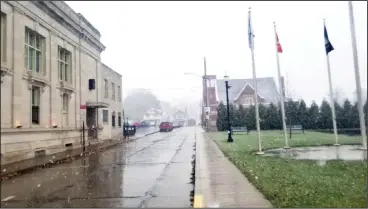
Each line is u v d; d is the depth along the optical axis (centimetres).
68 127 2358
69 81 2483
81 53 2692
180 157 1781
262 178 983
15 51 1714
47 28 2092
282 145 2198
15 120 1691
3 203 835
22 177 1245
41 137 1950
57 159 1731
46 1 2025
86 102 2780
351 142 2356
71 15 2466
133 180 1131
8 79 1656
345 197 786
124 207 778
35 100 1972
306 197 768
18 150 1702
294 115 4684
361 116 1734
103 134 3234
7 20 1658
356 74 1709
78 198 880
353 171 1141
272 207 679
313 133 3741
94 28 2980
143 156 1866
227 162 1374
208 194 796
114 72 3716
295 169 1172
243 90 6938
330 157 1551
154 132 5209
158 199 853
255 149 1941
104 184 1070
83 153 2047
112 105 3603
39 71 2045
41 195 924
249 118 4875
